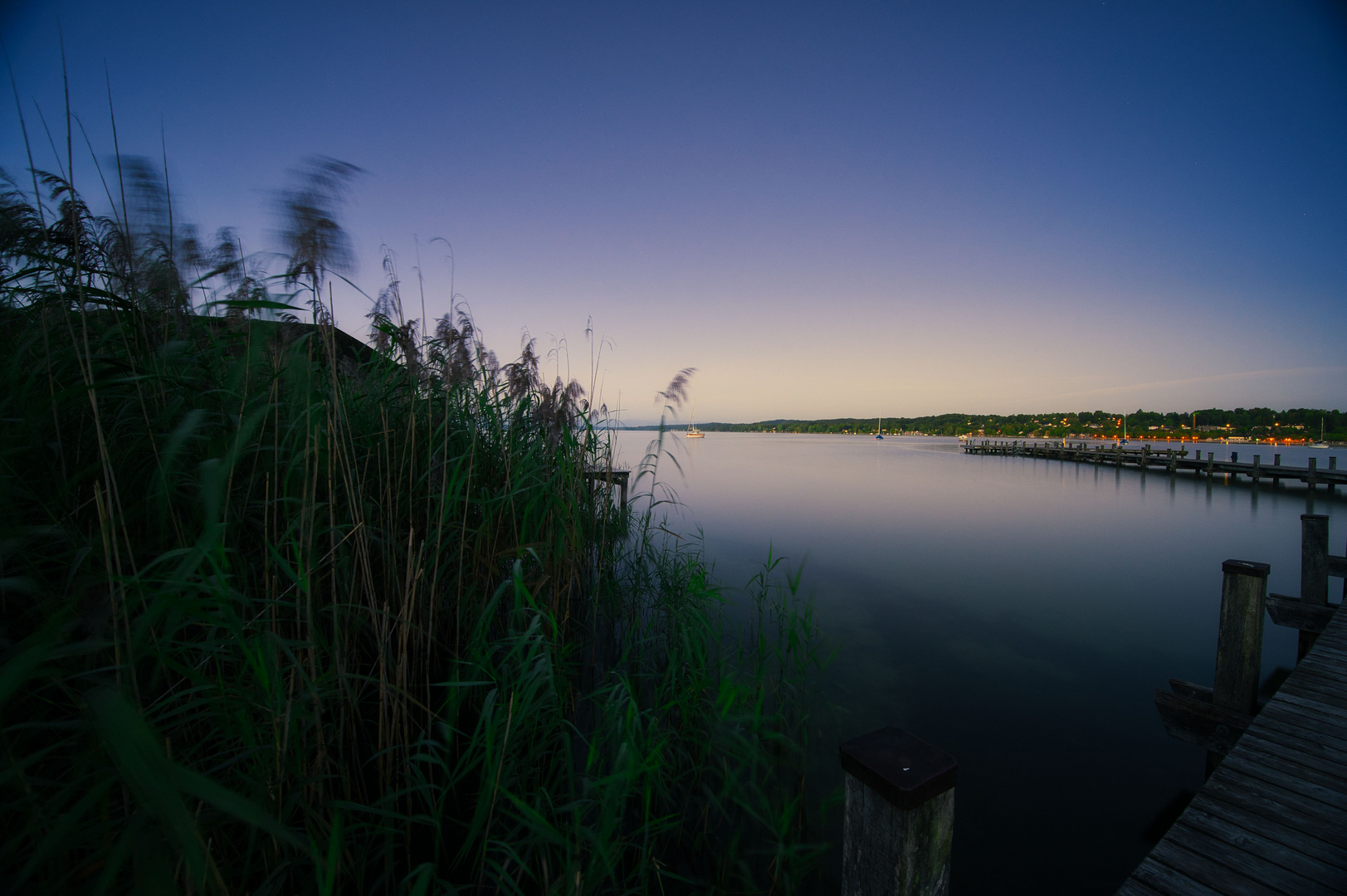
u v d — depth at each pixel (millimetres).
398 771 2215
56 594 1500
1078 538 10922
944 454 48125
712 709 3154
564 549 3635
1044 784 3230
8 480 1514
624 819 2562
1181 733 3561
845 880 1388
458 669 2561
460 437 3568
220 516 1927
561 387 4766
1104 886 2514
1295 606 5156
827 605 6504
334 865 1277
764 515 13156
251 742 1464
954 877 2549
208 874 1364
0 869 1276
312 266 2053
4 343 1869
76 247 1552
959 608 6555
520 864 1824
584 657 3877
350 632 2307
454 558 3014
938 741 3641
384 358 3104
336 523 2342
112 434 1875
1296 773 2451
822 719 3742
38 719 1472
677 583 4824
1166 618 6320
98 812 1329
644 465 5246
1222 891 1820
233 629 1381
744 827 2604
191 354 2201
